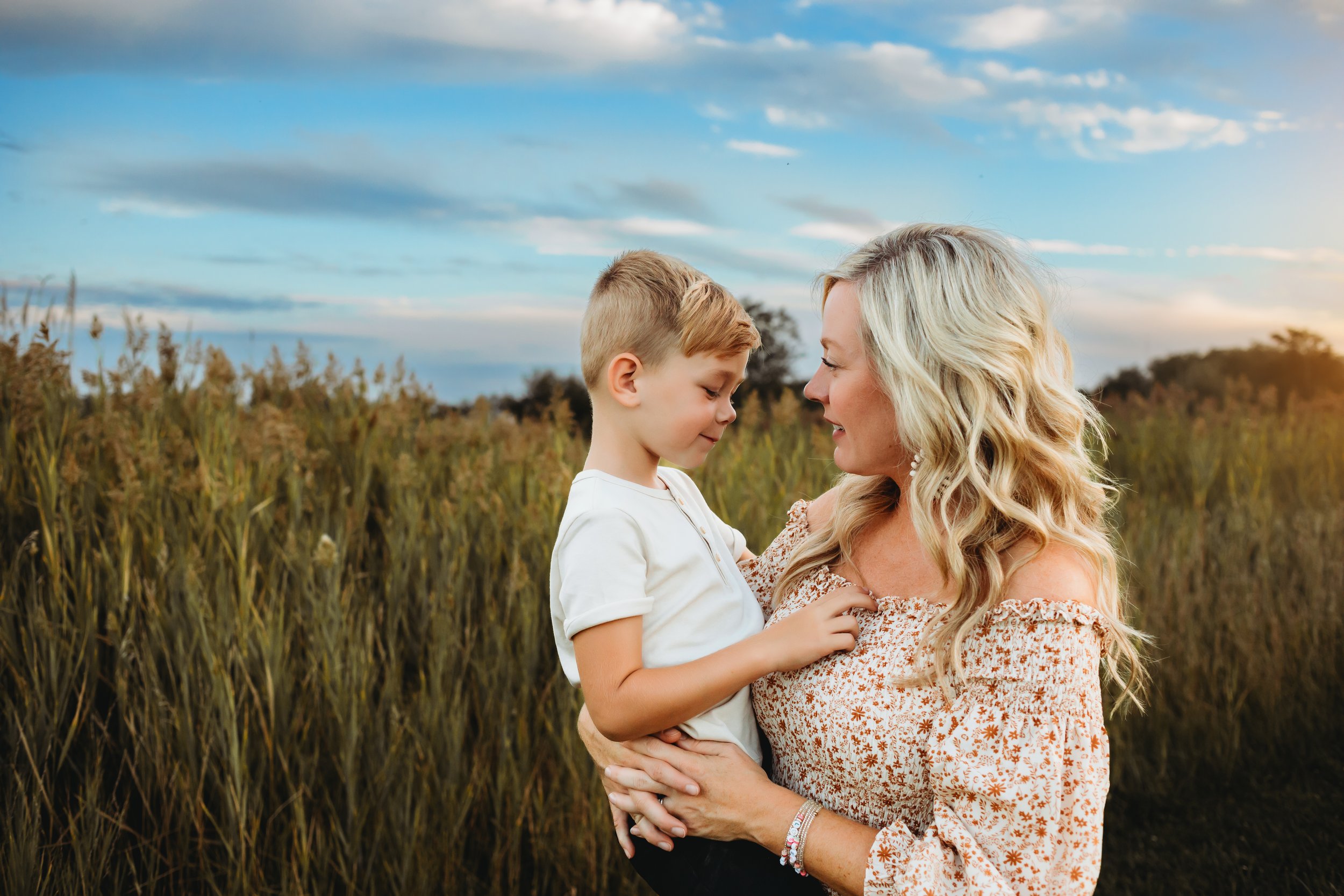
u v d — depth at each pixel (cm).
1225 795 383
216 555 314
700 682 143
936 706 138
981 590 140
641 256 169
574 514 156
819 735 149
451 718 292
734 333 158
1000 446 141
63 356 403
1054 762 126
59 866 230
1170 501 677
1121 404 1118
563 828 291
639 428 162
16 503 317
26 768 244
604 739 166
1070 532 142
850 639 148
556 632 178
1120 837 358
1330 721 425
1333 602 480
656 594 157
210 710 260
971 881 124
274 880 260
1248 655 436
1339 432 813
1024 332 144
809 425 730
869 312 152
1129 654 144
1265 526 562
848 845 139
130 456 330
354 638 298
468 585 361
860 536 172
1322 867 324
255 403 534
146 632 285
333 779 280
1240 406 1003
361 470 430
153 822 250
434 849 272
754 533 380
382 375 559
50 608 283
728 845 153
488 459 416
